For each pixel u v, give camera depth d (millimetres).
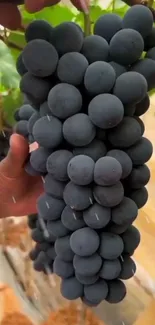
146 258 323
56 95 201
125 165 215
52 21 278
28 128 238
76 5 228
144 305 290
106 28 214
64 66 200
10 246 324
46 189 229
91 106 201
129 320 284
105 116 197
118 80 202
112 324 281
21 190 272
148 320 282
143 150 222
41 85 208
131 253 248
